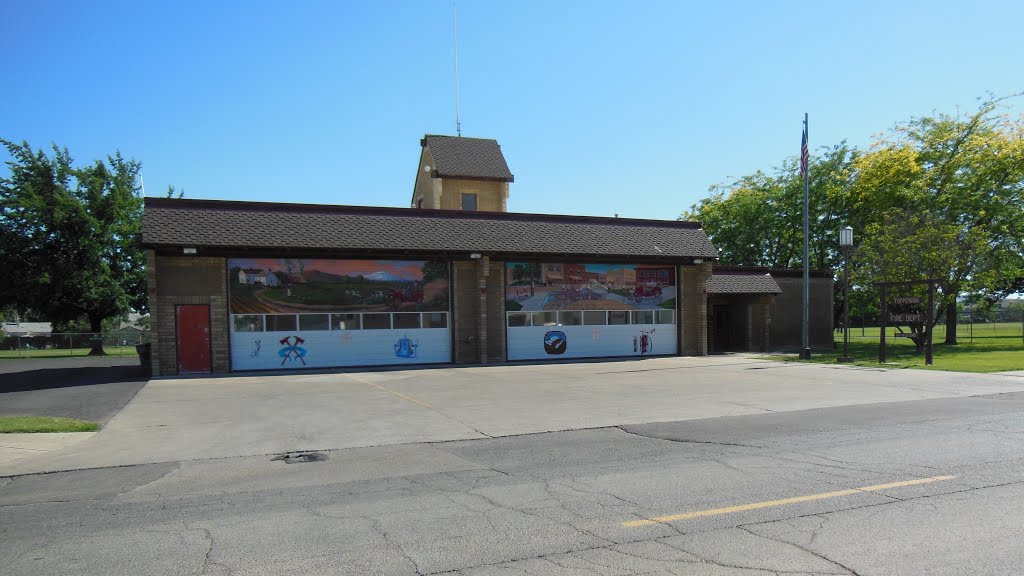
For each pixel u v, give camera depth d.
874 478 6.97
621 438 9.84
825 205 39.69
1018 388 15.52
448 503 6.34
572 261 26.89
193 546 5.18
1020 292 46.31
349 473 7.82
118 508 6.37
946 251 28.03
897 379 18.00
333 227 22.75
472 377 20.19
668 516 5.75
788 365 23.50
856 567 4.49
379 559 4.82
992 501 6.04
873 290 31.67
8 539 5.44
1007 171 32.72
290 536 5.39
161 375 20.92
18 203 39.97
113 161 47.75
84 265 41.84
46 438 10.20
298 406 13.86
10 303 42.47
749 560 4.66
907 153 34.06
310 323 22.95
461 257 24.58
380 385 18.00
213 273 21.66
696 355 28.72
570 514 5.88
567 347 26.80
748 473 7.32
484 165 34.28
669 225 28.73
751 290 30.84
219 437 10.35
